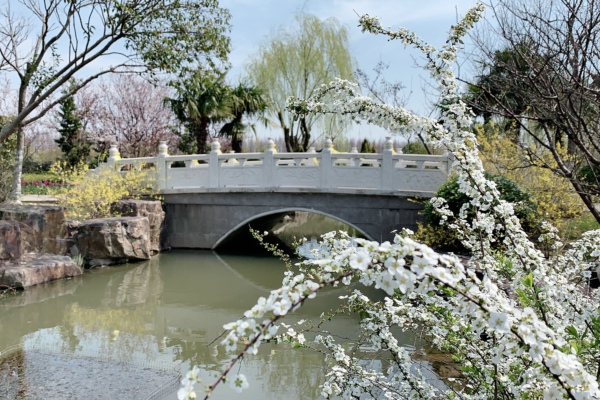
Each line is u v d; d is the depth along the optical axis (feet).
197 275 35.58
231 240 44.52
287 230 60.08
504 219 8.77
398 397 9.30
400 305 9.71
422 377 9.23
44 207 34.27
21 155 37.99
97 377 17.25
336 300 28.30
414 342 18.56
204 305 28.48
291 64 74.38
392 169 37.29
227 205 42.39
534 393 6.98
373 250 4.98
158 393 16.05
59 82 34.55
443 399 9.17
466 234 10.89
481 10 9.37
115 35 35.12
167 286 32.48
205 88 65.82
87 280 32.76
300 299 5.20
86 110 77.41
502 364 7.98
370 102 9.24
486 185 8.59
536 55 13.10
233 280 34.40
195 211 43.45
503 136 33.19
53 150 85.92
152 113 78.48
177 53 36.78
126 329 23.76
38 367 18.13
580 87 11.60
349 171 38.55
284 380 17.46
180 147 75.15
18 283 28.99
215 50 38.06
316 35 73.51
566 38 12.22
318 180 39.42
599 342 7.36
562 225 25.63
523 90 14.98
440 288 5.98
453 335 8.98
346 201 38.81
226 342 4.96
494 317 5.23
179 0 35.81
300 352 19.99
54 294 29.48
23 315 25.54
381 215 37.99
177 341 22.00
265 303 5.16
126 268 36.52
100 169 44.45
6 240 30.01
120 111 78.13
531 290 7.72
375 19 9.51
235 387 4.96
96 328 23.80
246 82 76.59
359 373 9.58
